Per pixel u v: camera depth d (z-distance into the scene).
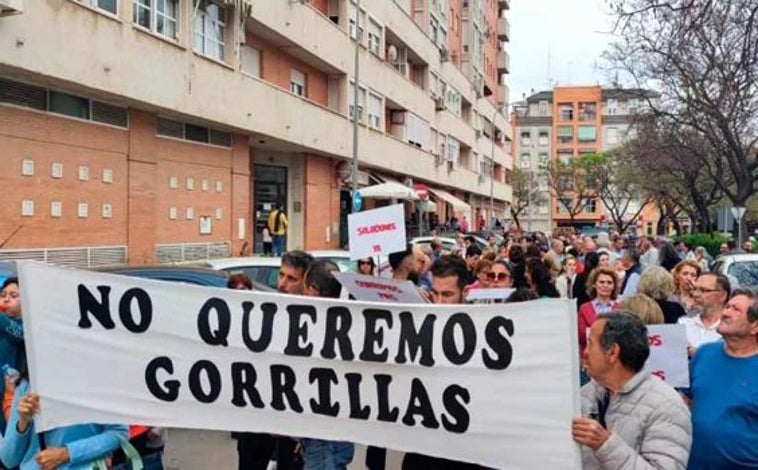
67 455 4.02
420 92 41.97
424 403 4.04
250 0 21.55
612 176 75.88
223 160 21.91
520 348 3.78
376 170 36.12
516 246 11.55
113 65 15.69
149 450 4.83
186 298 4.36
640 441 3.46
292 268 5.48
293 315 4.26
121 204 17.34
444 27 50.97
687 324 6.00
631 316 3.61
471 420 3.91
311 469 4.85
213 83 19.66
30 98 14.51
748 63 12.33
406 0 42.78
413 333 4.05
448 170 48.12
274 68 25.53
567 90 111.56
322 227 29.95
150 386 4.38
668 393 3.52
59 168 15.33
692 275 7.48
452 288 4.55
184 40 18.36
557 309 3.69
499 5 75.12
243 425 4.32
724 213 25.53
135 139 17.73
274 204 27.64
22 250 14.32
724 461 4.04
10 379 4.53
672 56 14.22
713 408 4.14
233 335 4.32
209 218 21.17
